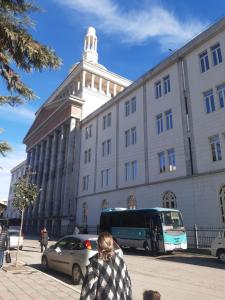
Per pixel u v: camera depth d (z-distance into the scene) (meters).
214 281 10.23
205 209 21.52
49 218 46.09
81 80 50.00
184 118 25.23
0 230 11.08
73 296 7.64
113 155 35.34
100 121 40.22
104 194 35.47
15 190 14.73
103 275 3.29
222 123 21.73
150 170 28.27
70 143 44.69
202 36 24.55
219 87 22.75
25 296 7.61
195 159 23.36
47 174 52.19
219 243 14.98
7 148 17.98
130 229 20.88
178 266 13.77
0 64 13.28
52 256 11.80
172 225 18.84
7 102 15.80
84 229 35.06
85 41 65.62
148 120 29.91
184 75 26.22
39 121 60.75
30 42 12.74
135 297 7.99
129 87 33.97
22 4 12.74
